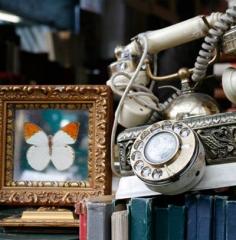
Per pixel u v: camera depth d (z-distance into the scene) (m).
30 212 0.79
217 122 0.65
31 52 1.47
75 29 1.63
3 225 0.76
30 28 1.66
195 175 0.62
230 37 0.70
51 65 1.43
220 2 1.15
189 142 0.63
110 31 1.57
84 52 1.55
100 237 0.66
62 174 0.84
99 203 0.66
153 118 0.78
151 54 0.81
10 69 1.38
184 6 1.26
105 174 0.82
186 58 0.99
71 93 0.83
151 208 0.64
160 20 1.35
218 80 0.94
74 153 0.84
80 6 1.64
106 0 1.59
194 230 0.63
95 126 0.82
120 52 0.84
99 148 0.82
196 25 0.75
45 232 0.76
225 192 0.66
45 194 0.82
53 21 1.66
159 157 0.63
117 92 0.79
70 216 0.77
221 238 0.62
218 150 0.65
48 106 0.84
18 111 0.85
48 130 0.85
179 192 0.63
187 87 0.78
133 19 1.48
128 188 0.68
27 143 0.85
